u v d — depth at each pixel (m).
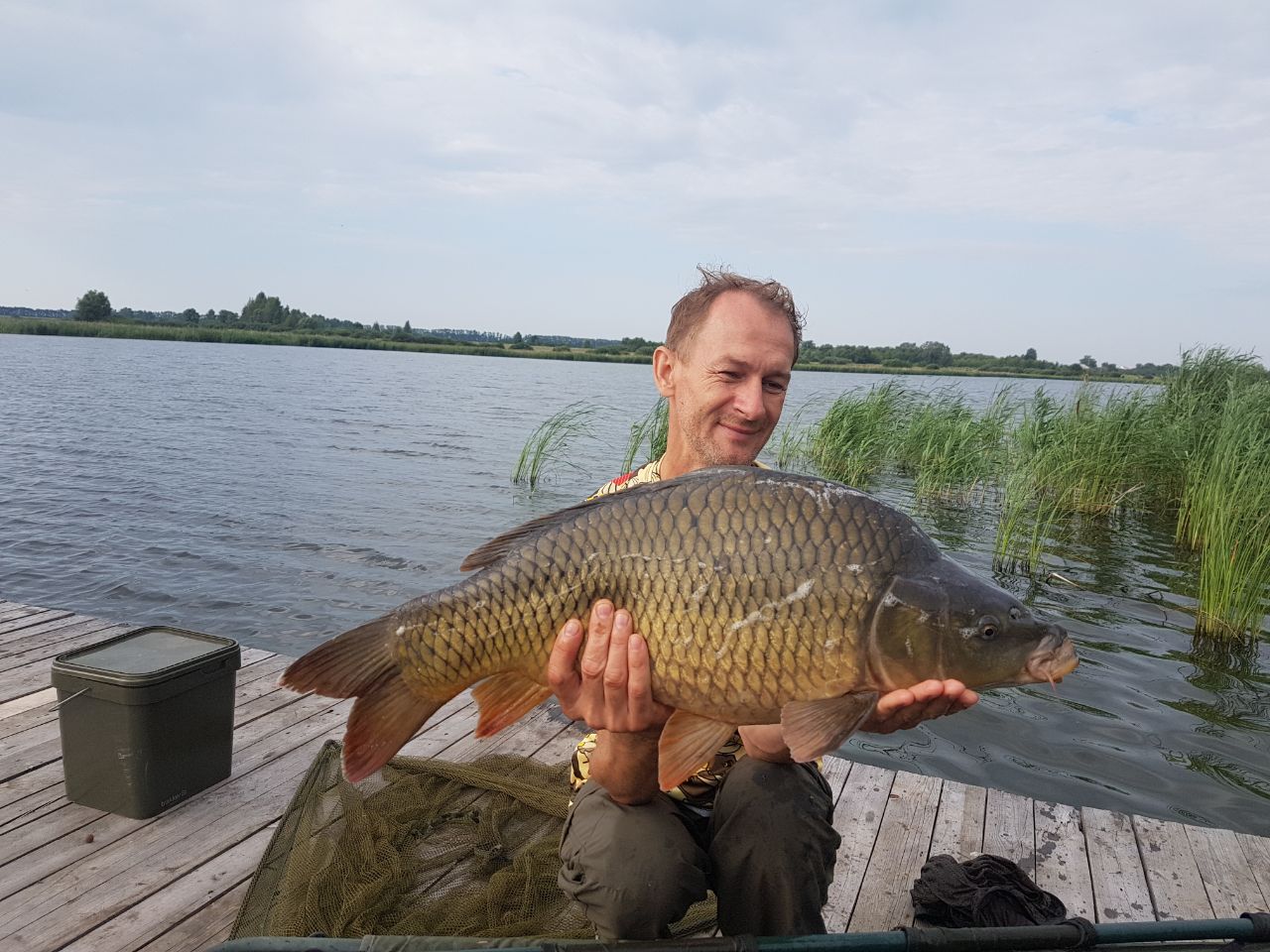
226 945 0.90
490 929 1.24
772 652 0.88
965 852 1.66
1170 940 1.00
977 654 0.88
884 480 7.12
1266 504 3.66
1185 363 7.39
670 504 0.90
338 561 4.50
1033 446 6.19
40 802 1.63
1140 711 2.80
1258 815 2.18
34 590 3.95
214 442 8.80
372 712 0.93
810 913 1.02
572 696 0.92
